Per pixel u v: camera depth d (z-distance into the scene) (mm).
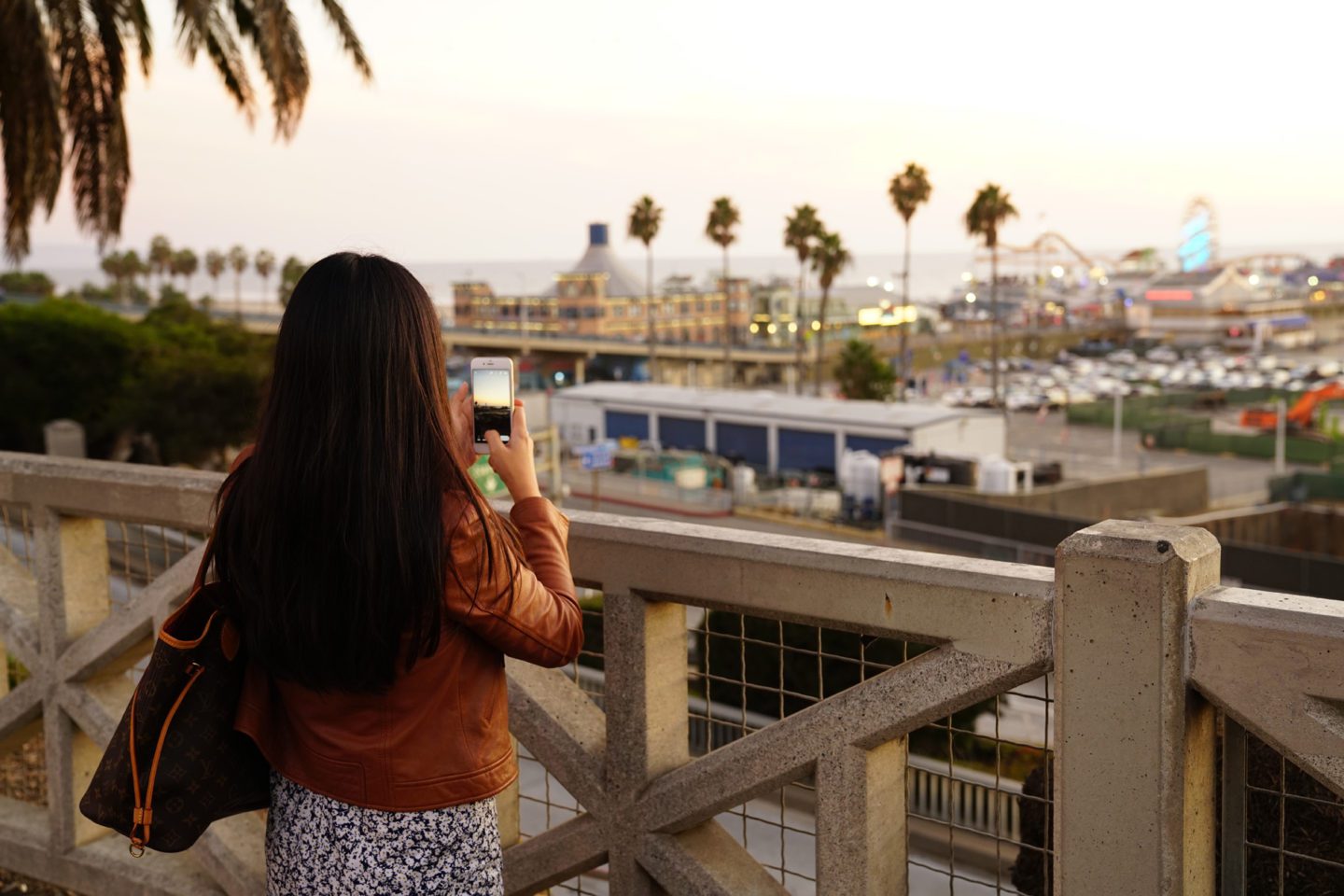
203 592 1465
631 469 57625
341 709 1436
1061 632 1481
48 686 2836
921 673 1639
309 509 1356
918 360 176750
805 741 1770
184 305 72188
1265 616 1362
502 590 1414
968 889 4969
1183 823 1431
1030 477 52906
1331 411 105125
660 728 2002
